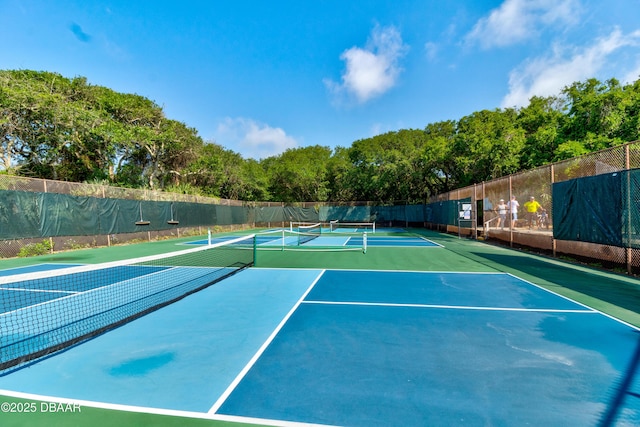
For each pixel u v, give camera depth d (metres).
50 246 13.52
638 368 3.42
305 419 2.63
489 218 17.02
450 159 24.88
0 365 3.46
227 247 15.38
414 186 32.69
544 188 11.86
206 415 2.68
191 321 4.97
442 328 4.60
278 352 3.87
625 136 15.29
